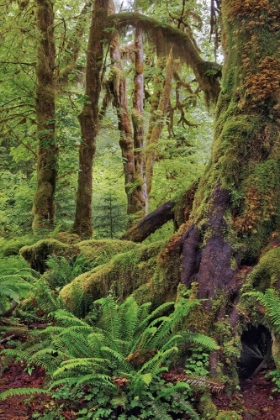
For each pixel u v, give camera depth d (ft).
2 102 36.91
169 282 14.80
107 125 43.96
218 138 15.65
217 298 12.77
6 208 46.62
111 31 32.68
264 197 14.16
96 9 32.76
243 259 13.66
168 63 44.57
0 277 15.52
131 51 43.70
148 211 43.93
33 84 36.52
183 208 19.75
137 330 12.56
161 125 47.32
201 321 12.42
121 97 39.99
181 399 10.30
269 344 12.84
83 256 21.84
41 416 10.45
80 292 16.48
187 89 49.21
